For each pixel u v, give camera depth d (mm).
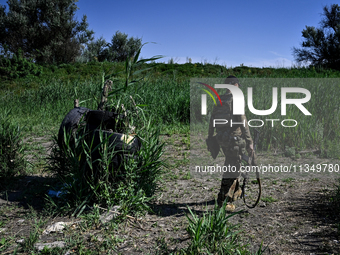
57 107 12172
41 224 3443
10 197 4352
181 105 10930
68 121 4340
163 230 3393
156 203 4211
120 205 3691
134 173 3877
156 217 3746
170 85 13945
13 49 34188
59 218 3641
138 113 4809
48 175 4809
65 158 4266
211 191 4727
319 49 35250
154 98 11273
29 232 3312
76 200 3795
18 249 2957
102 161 3729
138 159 4020
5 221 3578
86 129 4188
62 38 35281
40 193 4402
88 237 3186
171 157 6711
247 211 3941
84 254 2867
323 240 3139
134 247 3035
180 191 4730
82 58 34156
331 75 18547
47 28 35562
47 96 13508
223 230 3029
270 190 4742
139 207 3764
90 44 37062
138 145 4121
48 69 23797
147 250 2980
